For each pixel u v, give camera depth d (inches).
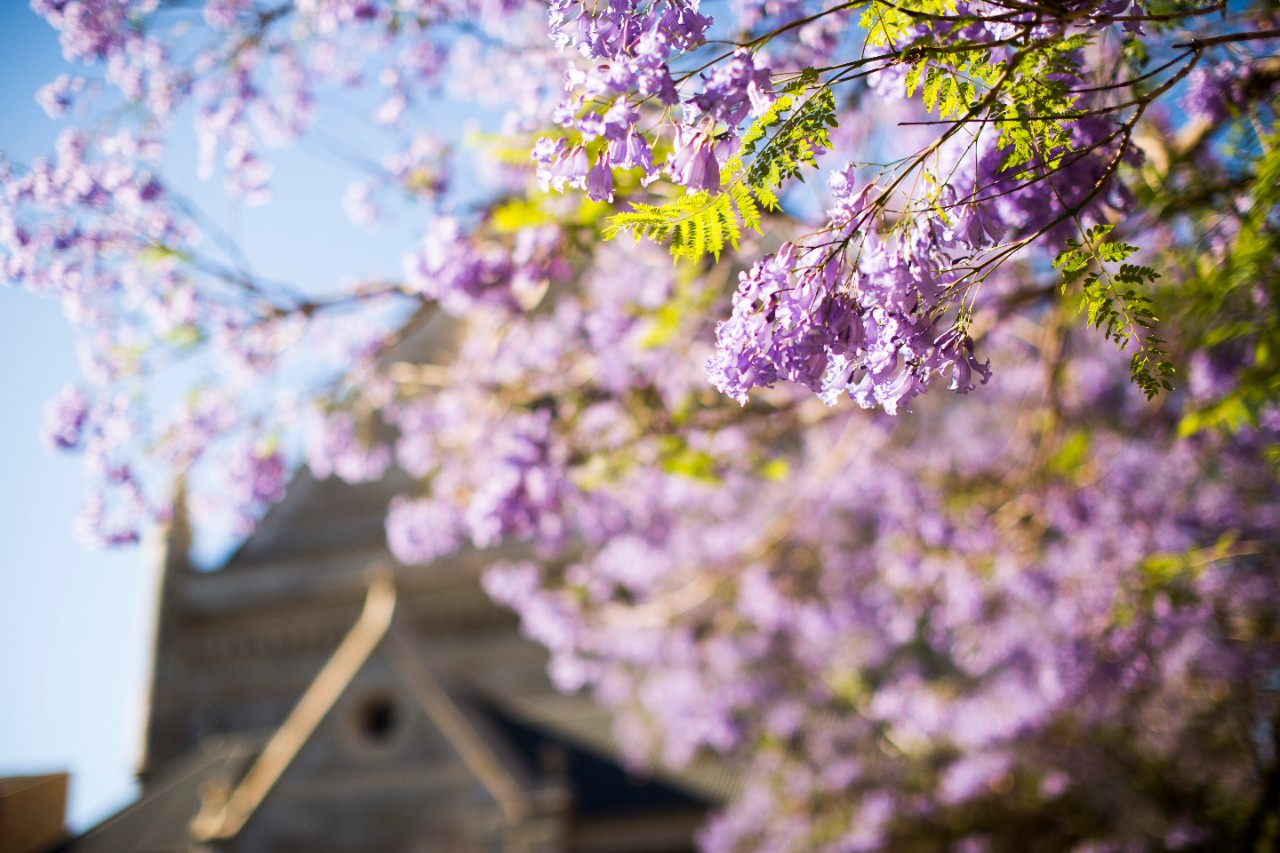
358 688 890.1
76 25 185.2
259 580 1307.8
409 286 223.3
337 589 1277.1
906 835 560.4
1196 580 265.6
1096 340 306.7
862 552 441.1
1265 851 347.9
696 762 983.6
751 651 573.3
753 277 85.2
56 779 655.8
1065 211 94.8
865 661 581.9
